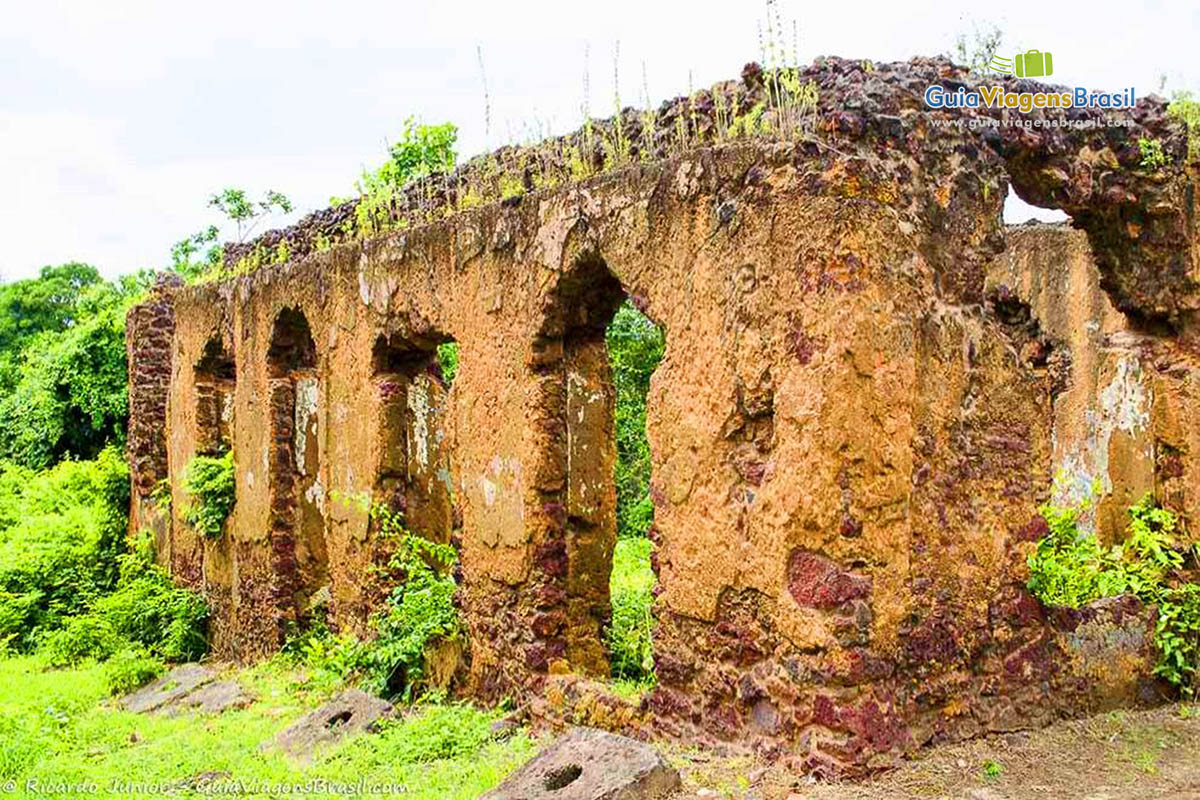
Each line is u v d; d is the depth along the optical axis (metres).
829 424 4.94
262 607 10.37
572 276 6.58
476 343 7.36
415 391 8.81
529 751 6.04
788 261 5.12
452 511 8.94
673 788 4.92
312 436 10.13
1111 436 7.68
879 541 4.98
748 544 5.32
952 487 5.36
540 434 6.84
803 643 5.01
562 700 6.43
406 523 8.66
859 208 4.95
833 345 4.94
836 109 5.11
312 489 10.16
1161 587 6.76
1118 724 5.92
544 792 5.00
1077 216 6.96
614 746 5.14
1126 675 6.31
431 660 7.81
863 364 4.93
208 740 7.37
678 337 5.73
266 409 10.30
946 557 5.32
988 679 5.53
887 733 5.00
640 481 14.65
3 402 18.61
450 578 7.95
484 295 7.28
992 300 6.07
